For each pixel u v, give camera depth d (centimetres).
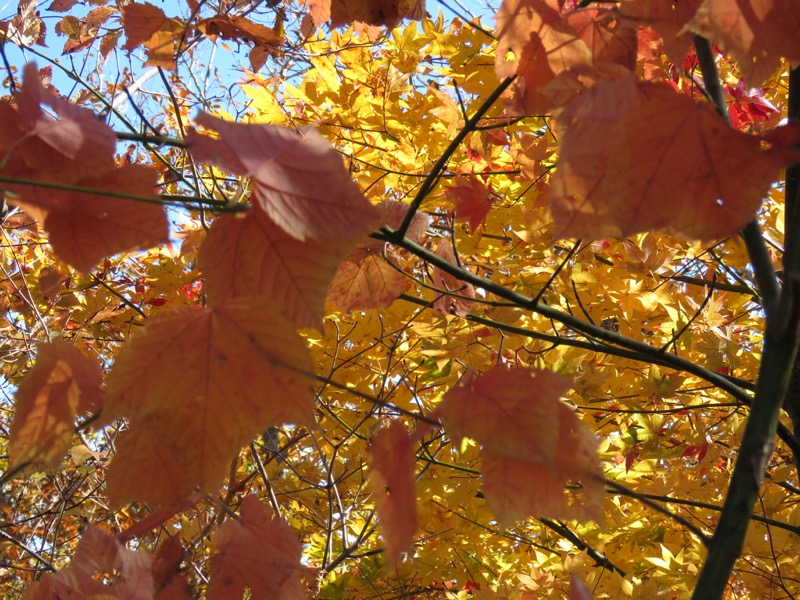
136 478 57
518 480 58
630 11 65
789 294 62
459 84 184
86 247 57
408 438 57
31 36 153
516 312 160
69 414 60
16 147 55
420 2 85
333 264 57
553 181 57
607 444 180
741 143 54
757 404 63
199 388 56
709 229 55
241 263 58
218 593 70
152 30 90
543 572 186
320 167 55
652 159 55
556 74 66
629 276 175
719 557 61
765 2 57
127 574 64
